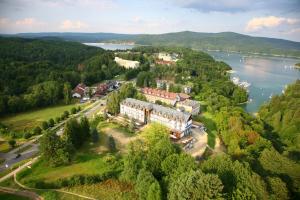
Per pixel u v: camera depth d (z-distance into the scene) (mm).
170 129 137875
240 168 73312
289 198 71250
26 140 127750
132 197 78250
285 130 143250
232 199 63000
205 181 62281
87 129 125750
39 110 179500
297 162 96688
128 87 197000
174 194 65375
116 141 129125
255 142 114062
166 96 191375
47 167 99438
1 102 162875
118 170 96312
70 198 78500
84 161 105188
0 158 108000
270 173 82188
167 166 83000
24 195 80312
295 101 171125
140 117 153500
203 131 146125
